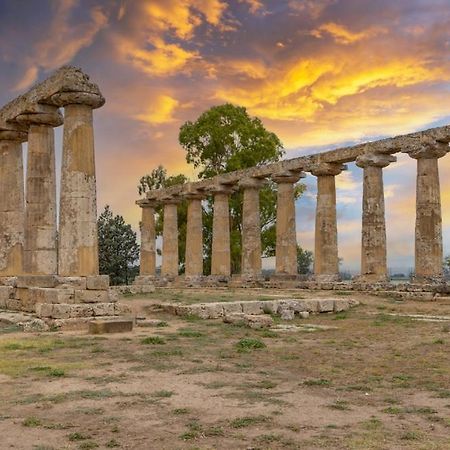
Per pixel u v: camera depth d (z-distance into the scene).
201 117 62.25
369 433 8.10
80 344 16.41
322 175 39.94
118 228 63.56
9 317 22.53
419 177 33.03
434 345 16.80
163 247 53.94
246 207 45.69
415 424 8.63
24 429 8.26
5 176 28.72
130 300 30.17
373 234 35.41
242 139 60.50
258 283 42.78
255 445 7.54
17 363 13.38
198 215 51.19
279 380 11.90
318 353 15.45
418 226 32.81
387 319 23.58
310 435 8.01
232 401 9.98
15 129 28.25
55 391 10.62
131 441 7.71
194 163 62.91
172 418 8.86
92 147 23.38
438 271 32.34
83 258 22.55
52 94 23.69
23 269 26.62
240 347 16.27
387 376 12.41
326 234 39.38
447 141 32.38
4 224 28.56
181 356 14.62
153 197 54.97
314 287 37.84
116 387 10.98
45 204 26.08
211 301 29.11
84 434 8.01
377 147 35.50
